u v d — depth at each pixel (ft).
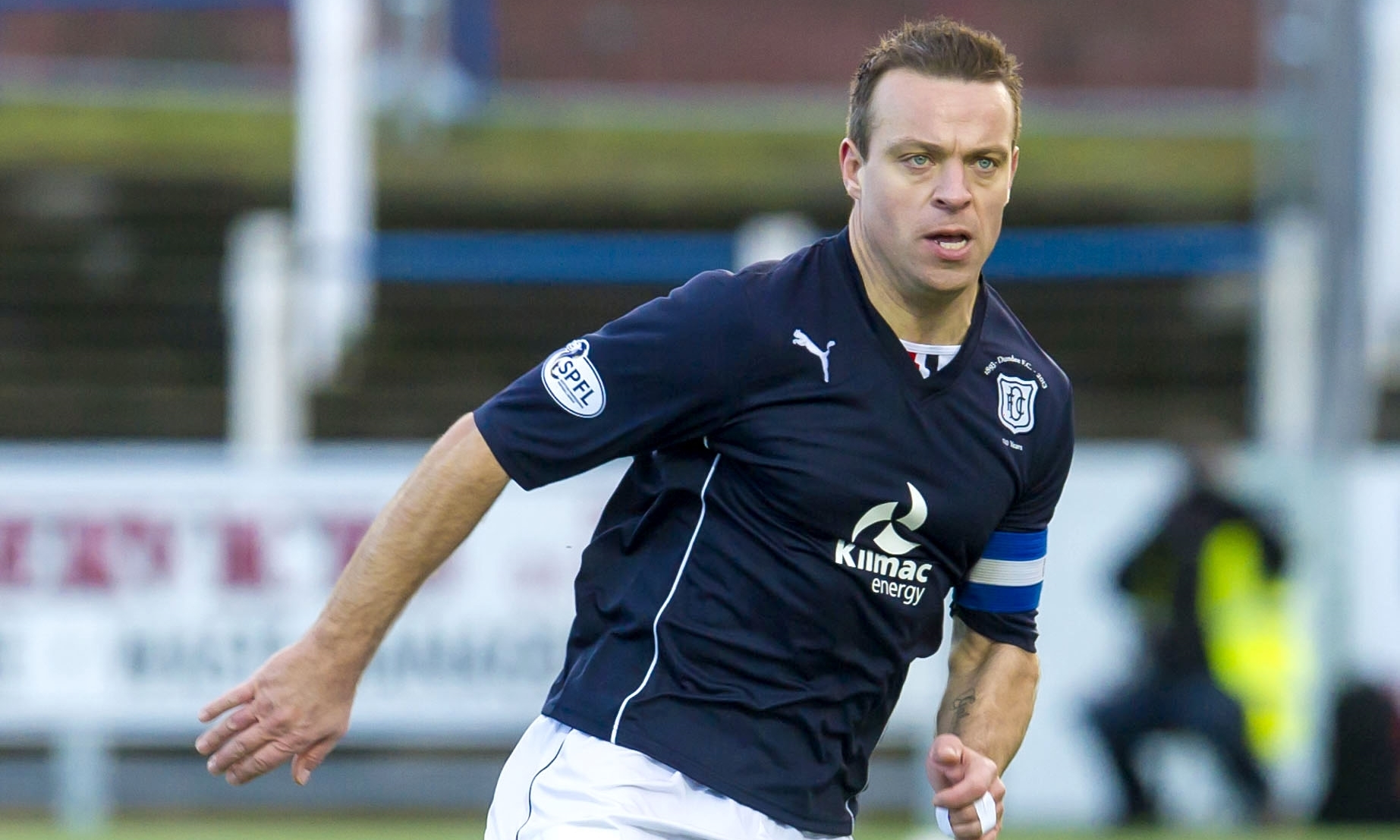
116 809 95.45
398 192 154.10
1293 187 131.64
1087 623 92.73
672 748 32.86
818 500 32.50
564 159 163.43
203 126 168.04
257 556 93.20
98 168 156.56
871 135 32.55
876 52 33.22
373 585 33.04
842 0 192.24
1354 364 109.60
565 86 190.90
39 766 95.50
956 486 33.30
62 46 183.21
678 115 176.96
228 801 96.53
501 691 93.15
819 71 192.34
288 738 33.55
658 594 33.50
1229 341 140.15
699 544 33.32
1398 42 119.44
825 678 33.45
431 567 33.37
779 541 32.83
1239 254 130.41
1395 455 101.86
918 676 94.32
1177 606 90.99
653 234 153.79
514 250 140.67
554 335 139.33
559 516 93.40
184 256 148.36
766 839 32.96
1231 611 90.94
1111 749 91.71
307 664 33.22
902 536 33.12
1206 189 161.79
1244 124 175.63
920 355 32.94
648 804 32.73
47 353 136.05
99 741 93.09
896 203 31.99
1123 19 191.52
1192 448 91.76
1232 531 90.94
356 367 131.13
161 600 92.89
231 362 129.80
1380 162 119.85
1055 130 175.73
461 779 96.78
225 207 152.66
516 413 32.78
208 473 93.09
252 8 182.29
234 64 185.16
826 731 33.55
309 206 125.29
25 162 157.99
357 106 126.52
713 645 33.04
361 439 125.90
